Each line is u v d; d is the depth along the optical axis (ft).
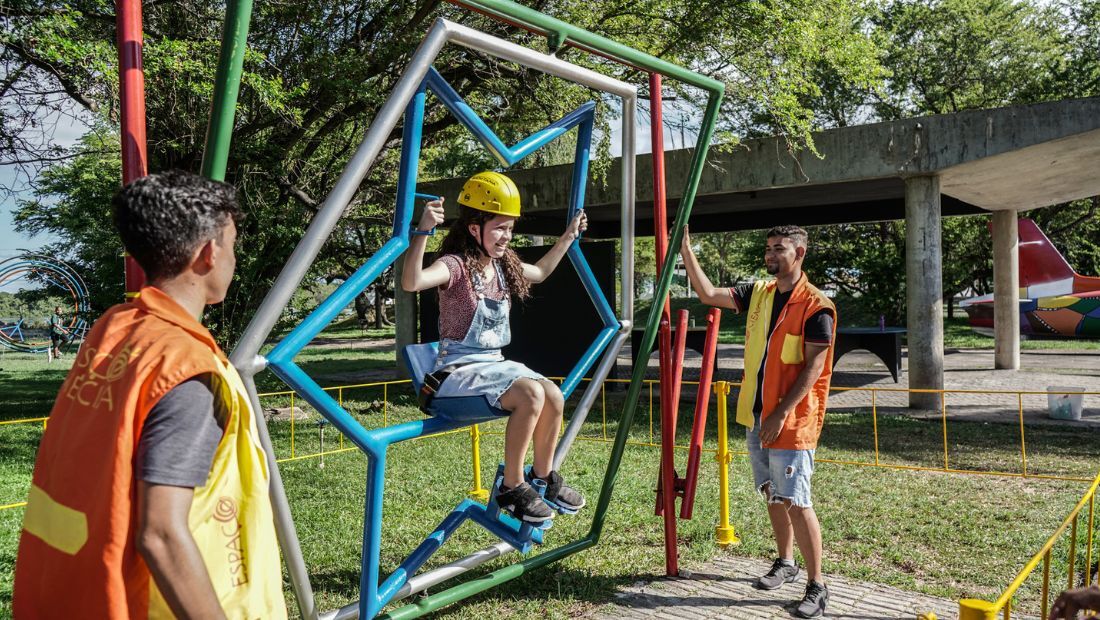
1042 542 17.33
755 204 53.57
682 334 14.88
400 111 9.29
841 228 96.02
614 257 45.06
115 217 5.40
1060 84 78.33
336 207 8.70
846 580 14.99
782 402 13.16
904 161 36.81
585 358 13.24
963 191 45.88
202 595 4.77
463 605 13.89
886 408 39.78
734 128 40.81
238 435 5.51
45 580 4.93
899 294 83.15
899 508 20.40
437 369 10.12
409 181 9.84
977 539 17.54
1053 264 74.64
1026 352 70.03
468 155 69.36
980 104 87.51
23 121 31.71
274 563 5.69
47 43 24.88
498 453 28.63
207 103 31.76
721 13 35.65
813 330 13.17
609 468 14.55
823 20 39.06
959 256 95.76
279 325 38.19
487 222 10.05
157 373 4.89
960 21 83.25
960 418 36.24
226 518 5.33
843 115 88.53
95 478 4.77
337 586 15.12
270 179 38.34
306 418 37.76
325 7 34.50
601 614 13.42
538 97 38.04
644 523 18.98
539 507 10.14
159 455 4.76
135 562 4.89
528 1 35.73
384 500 21.91
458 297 10.06
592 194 45.01
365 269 9.46
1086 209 95.61
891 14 85.76
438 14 35.53
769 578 14.52
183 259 5.38
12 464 28.81
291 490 23.38
